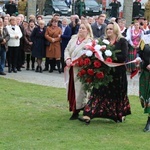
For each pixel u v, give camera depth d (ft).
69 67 26.32
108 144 22.20
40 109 29.84
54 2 100.17
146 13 78.59
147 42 24.73
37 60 49.08
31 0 73.20
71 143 22.18
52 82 42.42
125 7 73.97
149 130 24.76
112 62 25.14
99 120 26.91
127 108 26.27
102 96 25.58
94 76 24.95
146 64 24.57
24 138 22.95
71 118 26.96
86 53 24.81
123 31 49.65
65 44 48.57
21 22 49.26
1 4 90.58
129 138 23.38
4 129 24.59
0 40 44.78
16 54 47.42
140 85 24.99
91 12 100.22
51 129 24.75
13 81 41.50
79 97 26.21
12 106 30.45
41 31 48.55
